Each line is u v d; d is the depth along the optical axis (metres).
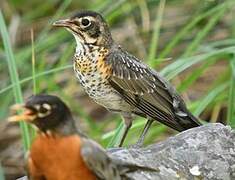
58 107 9.51
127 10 17.33
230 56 14.50
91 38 13.27
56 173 9.51
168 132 16.41
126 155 11.17
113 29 18.47
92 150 9.43
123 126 13.59
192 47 15.27
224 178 11.41
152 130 15.05
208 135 11.74
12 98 17.05
